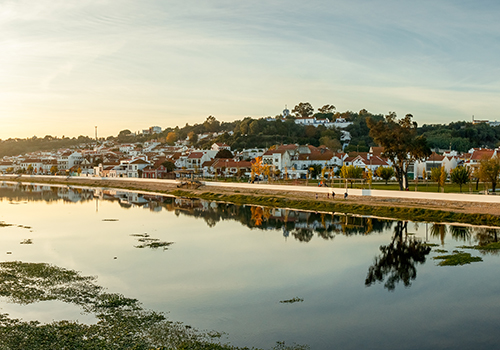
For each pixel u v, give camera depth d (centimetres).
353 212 8112
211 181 13550
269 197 10069
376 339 2719
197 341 2664
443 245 5175
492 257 4578
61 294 3497
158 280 3888
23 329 2811
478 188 10212
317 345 2634
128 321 2961
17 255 4825
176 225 6925
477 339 2727
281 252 4975
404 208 7619
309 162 17512
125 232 6269
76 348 2553
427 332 2819
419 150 9544
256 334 2775
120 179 17312
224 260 4609
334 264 4425
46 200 11225
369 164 16138
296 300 3388
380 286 3712
